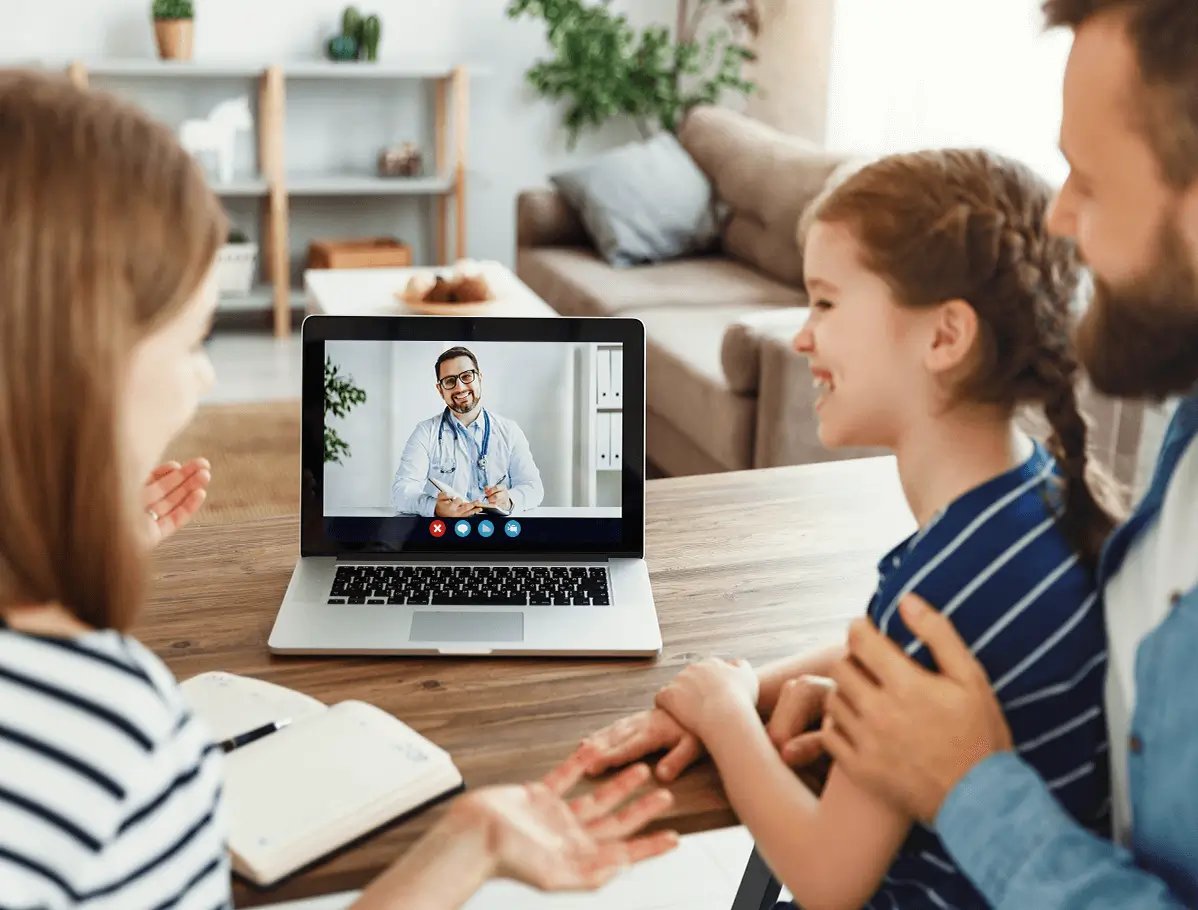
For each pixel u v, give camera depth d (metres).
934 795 0.80
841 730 0.84
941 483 0.90
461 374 1.28
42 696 0.61
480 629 1.16
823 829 0.86
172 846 0.65
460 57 5.27
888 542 1.38
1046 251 0.86
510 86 5.36
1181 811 0.72
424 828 0.90
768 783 0.92
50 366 0.60
